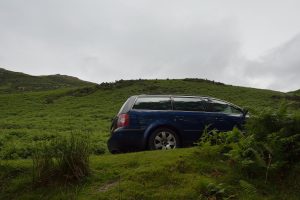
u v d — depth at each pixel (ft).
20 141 66.13
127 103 37.11
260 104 164.04
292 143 26.73
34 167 26.17
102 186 24.44
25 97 213.87
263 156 25.76
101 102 182.91
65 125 107.65
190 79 237.66
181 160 27.07
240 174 25.31
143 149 35.88
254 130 27.99
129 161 27.91
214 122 37.55
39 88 470.80
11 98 210.18
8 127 104.27
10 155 48.08
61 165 25.16
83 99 195.72
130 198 22.81
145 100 37.11
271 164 24.70
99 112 153.69
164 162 26.99
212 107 38.29
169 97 37.83
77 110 162.71
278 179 24.77
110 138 36.27
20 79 519.60
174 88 205.87
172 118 36.65
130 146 35.70
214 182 24.31
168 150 30.71
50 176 24.68
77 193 23.41
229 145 28.94
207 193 23.11
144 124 35.96
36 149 26.94
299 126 27.43
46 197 23.21
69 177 24.54
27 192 23.91
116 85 222.28
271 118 28.12
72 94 215.51
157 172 25.41
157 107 36.96
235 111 39.04
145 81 229.04
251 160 25.34
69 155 25.48
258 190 23.73
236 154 26.25
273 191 23.75
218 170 26.07
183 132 36.73
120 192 23.32
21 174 25.88
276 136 26.22
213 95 190.19
